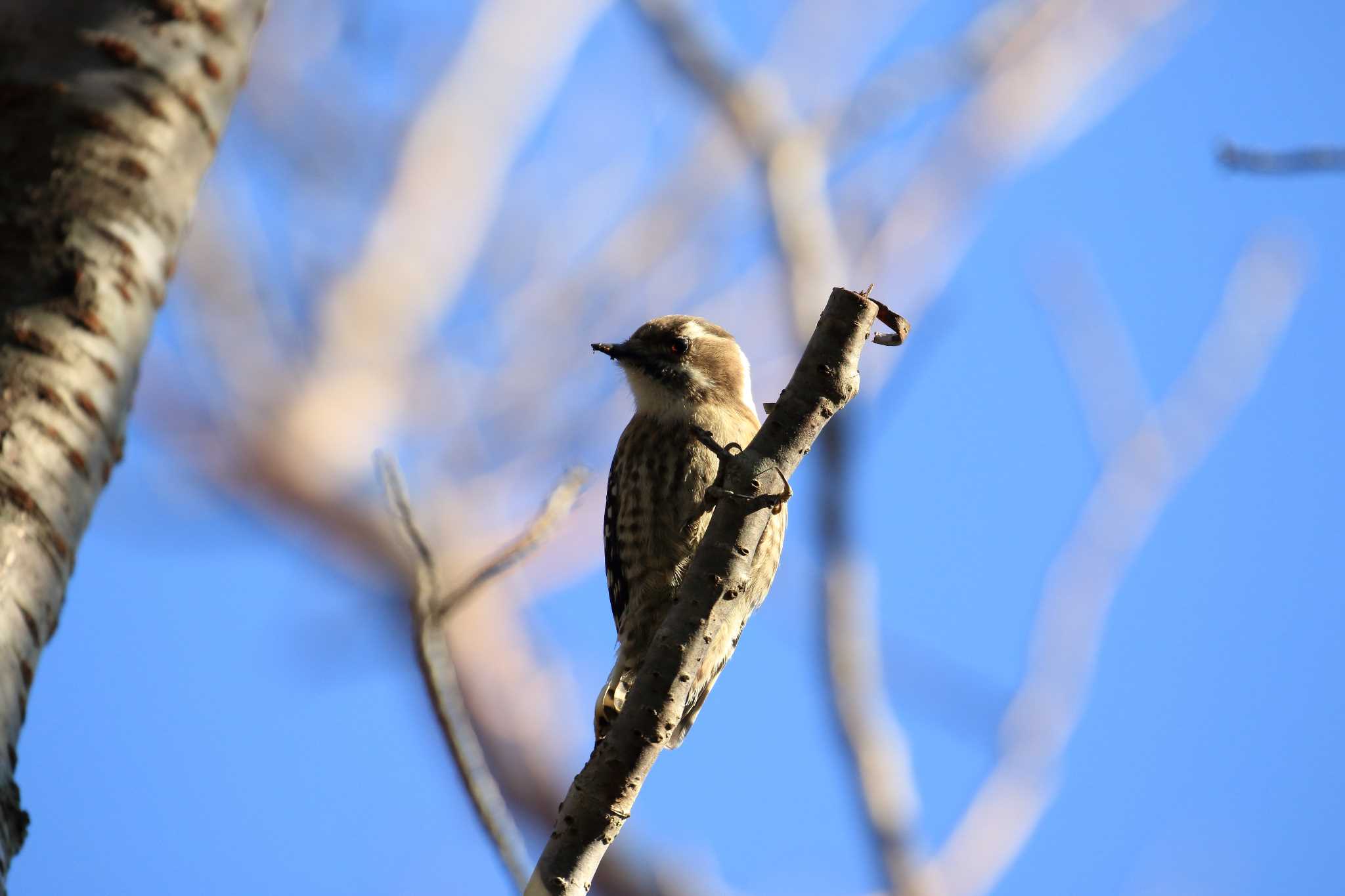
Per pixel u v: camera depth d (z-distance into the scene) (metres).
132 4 5.88
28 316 5.25
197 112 5.93
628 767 5.25
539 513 5.68
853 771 9.91
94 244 5.45
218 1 6.12
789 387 5.48
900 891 9.79
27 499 4.95
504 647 11.84
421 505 11.98
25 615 4.79
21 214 5.41
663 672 5.30
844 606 10.05
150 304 5.64
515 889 5.14
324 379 12.62
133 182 5.63
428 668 5.27
